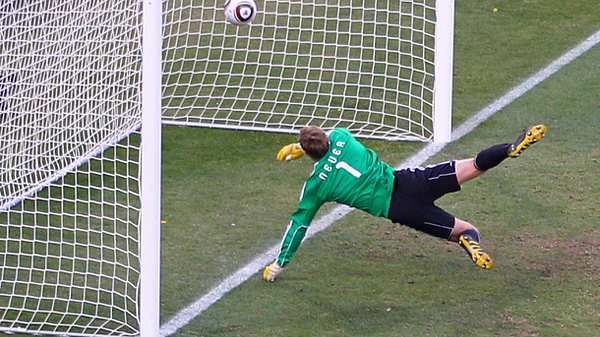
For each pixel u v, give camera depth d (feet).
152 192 91.30
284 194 121.60
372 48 144.25
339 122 137.69
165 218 116.67
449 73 130.62
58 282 104.47
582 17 164.25
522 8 167.43
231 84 146.30
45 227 112.47
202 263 107.76
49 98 117.60
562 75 146.72
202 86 145.69
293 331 95.71
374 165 100.68
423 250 108.99
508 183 120.88
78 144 117.60
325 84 145.89
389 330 95.45
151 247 92.07
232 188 123.24
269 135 135.64
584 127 132.98
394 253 108.58
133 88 112.68
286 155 102.01
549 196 117.80
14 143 117.70
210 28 154.10
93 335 96.12
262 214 117.39
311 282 103.76
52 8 118.11
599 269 103.76
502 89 143.74
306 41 152.25
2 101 117.91
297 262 107.34
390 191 100.22
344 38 153.48
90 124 116.88
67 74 117.08
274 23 155.12
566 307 97.91
